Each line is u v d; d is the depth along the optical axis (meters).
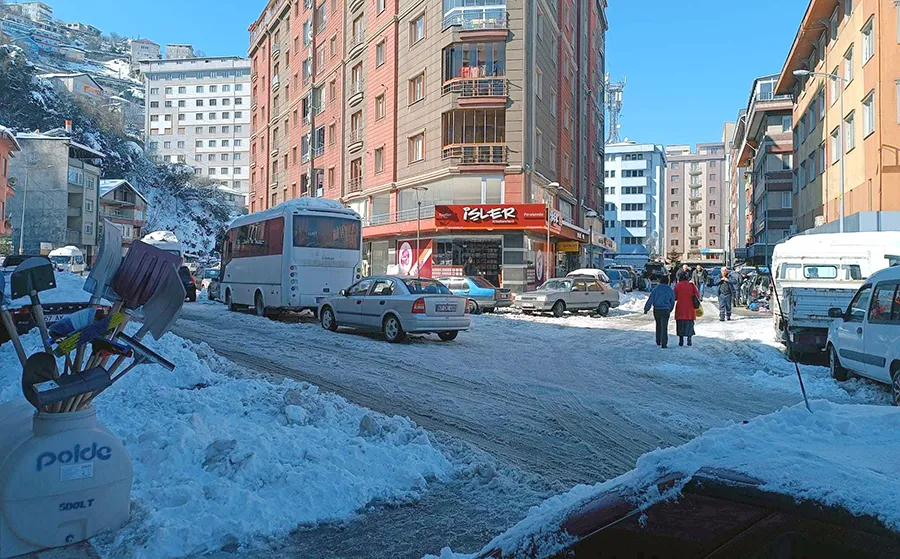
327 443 5.53
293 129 53.72
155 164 102.69
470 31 32.47
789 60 39.03
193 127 134.12
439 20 33.69
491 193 32.75
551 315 25.09
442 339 15.57
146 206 84.50
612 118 120.12
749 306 30.38
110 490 3.96
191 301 29.80
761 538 1.66
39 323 3.92
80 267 52.84
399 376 10.18
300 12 52.06
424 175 34.75
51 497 3.74
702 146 137.50
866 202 26.61
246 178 132.75
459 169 32.59
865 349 9.20
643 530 1.82
